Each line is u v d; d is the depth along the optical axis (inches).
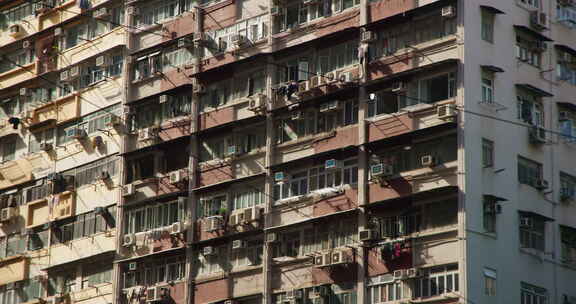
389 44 2256.4
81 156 2728.8
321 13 2370.8
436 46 2191.2
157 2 2659.9
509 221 2171.5
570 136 2356.1
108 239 2603.3
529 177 2245.3
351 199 2240.4
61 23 2844.5
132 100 2642.7
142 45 2659.9
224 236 2399.1
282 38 2416.3
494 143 2175.2
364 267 2187.5
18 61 2965.1
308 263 2271.2
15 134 2913.4
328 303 2225.6
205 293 2405.3
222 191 2440.9
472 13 2192.4
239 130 2442.2
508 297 2123.5
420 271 2107.5
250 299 2343.8
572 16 2425.0
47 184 2792.8
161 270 2501.2
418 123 2178.9
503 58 2239.2
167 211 2519.7
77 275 2659.9
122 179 2610.7
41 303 2709.2
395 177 2187.5
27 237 2805.1
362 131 2250.2
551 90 2338.8
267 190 2362.2
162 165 2561.5
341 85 2288.4
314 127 2333.9
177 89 2544.3
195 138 2507.4
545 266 2222.0
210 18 2544.3
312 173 2317.9
